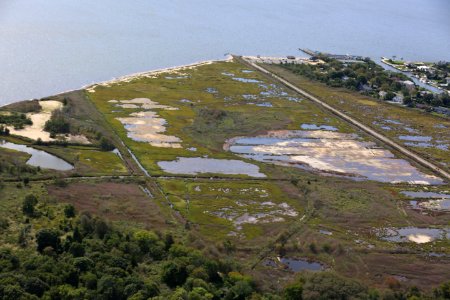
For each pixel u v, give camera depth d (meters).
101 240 143.25
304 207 185.88
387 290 137.38
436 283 149.62
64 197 171.38
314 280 137.00
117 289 122.25
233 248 155.88
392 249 164.25
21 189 171.62
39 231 137.75
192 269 134.88
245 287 130.38
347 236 169.75
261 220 174.25
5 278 119.19
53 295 118.94
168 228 162.25
